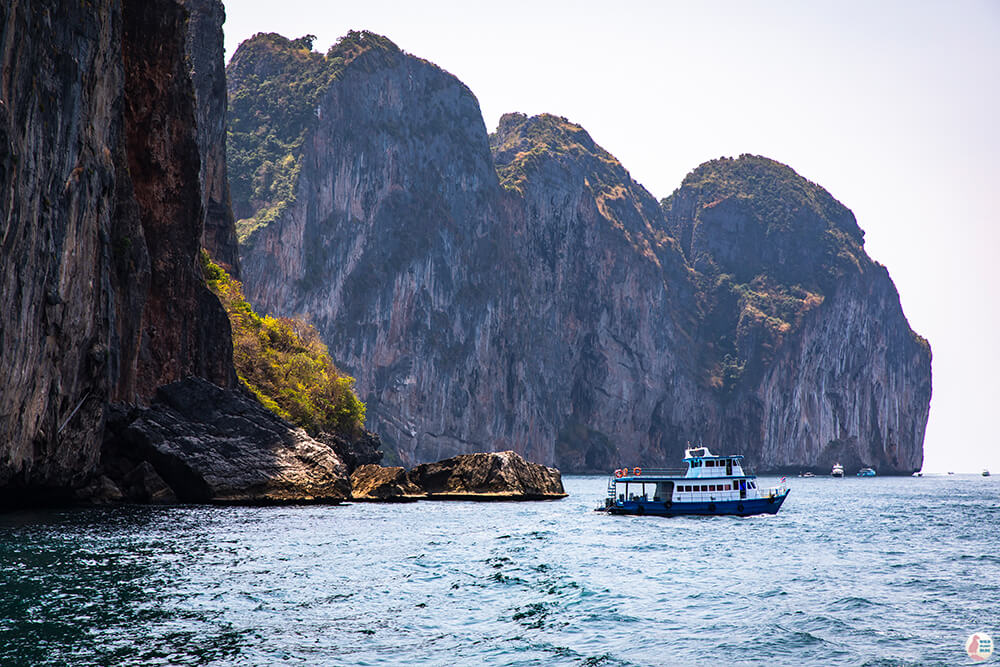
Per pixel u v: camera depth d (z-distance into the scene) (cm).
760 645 2430
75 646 2152
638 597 3089
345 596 2892
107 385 5647
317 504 6844
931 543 5434
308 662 2120
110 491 5938
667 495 7006
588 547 4603
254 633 2348
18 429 4472
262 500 6612
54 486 5244
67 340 4950
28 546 3647
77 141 4941
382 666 2127
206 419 6806
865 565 4184
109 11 5872
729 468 7019
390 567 3556
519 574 3509
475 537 4834
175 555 3566
